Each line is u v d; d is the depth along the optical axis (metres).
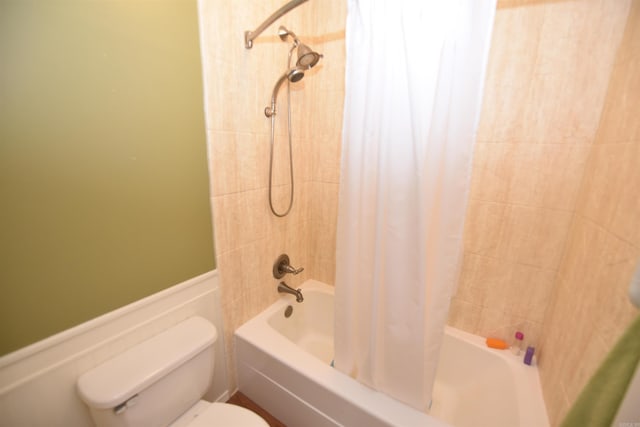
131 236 0.87
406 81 0.79
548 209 1.17
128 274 0.88
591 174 1.01
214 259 1.19
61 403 0.77
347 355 1.12
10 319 0.66
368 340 1.05
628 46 0.88
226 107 1.11
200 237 1.11
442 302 0.93
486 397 1.22
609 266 0.79
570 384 0.89
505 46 1.11
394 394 1.03
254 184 1.32
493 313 1.38
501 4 1.09
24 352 0.69
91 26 0.70
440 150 0.80
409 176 0.84
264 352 1.25
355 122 0.90
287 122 1.46
